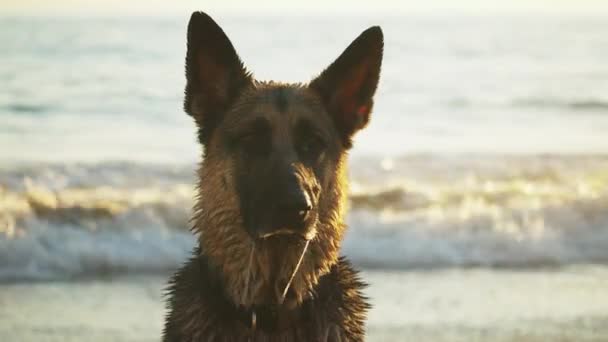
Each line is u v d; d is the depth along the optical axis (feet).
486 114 109.40
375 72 24.39
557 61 172.86
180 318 22.90
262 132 22.77
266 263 22.59
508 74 151.64
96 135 87.20
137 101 107.34
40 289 44.27
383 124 100.83
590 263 50.49
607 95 125.59
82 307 41.39
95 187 59.21
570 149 84.43
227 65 23.77
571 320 40.11
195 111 23.76
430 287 45.06
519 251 51.03
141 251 48.78
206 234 23.07
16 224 49.47
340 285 23.45
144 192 57.57
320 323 22.79
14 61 148.05
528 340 37.14
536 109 113.80
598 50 195.52
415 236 51.11
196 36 23.61
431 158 71.31
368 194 57.21
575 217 54.34
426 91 128.26
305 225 21.97
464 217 53.11
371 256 49.55
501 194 58.44
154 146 81.61
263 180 22.25
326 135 23.29
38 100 107.04
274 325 22.65
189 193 57.21
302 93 23.63
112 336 37.37
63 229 49.70
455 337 37.35
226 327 22.63
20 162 70.33
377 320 39.45
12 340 36.58
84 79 126.31
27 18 287.48
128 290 44.45
